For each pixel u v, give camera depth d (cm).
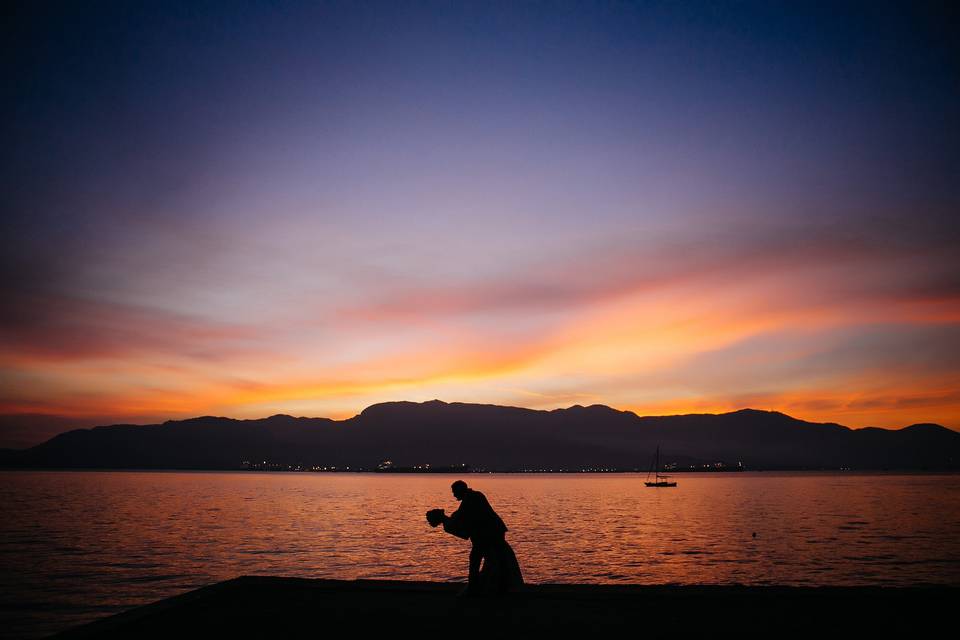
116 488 19638
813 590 1011
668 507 11125
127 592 3247
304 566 4072
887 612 882
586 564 4219
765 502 12531
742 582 3534
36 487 19988
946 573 3878
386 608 908
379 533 6259
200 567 4025
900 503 11781
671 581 3569
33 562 4241
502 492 19025
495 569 977
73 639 749
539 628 803
